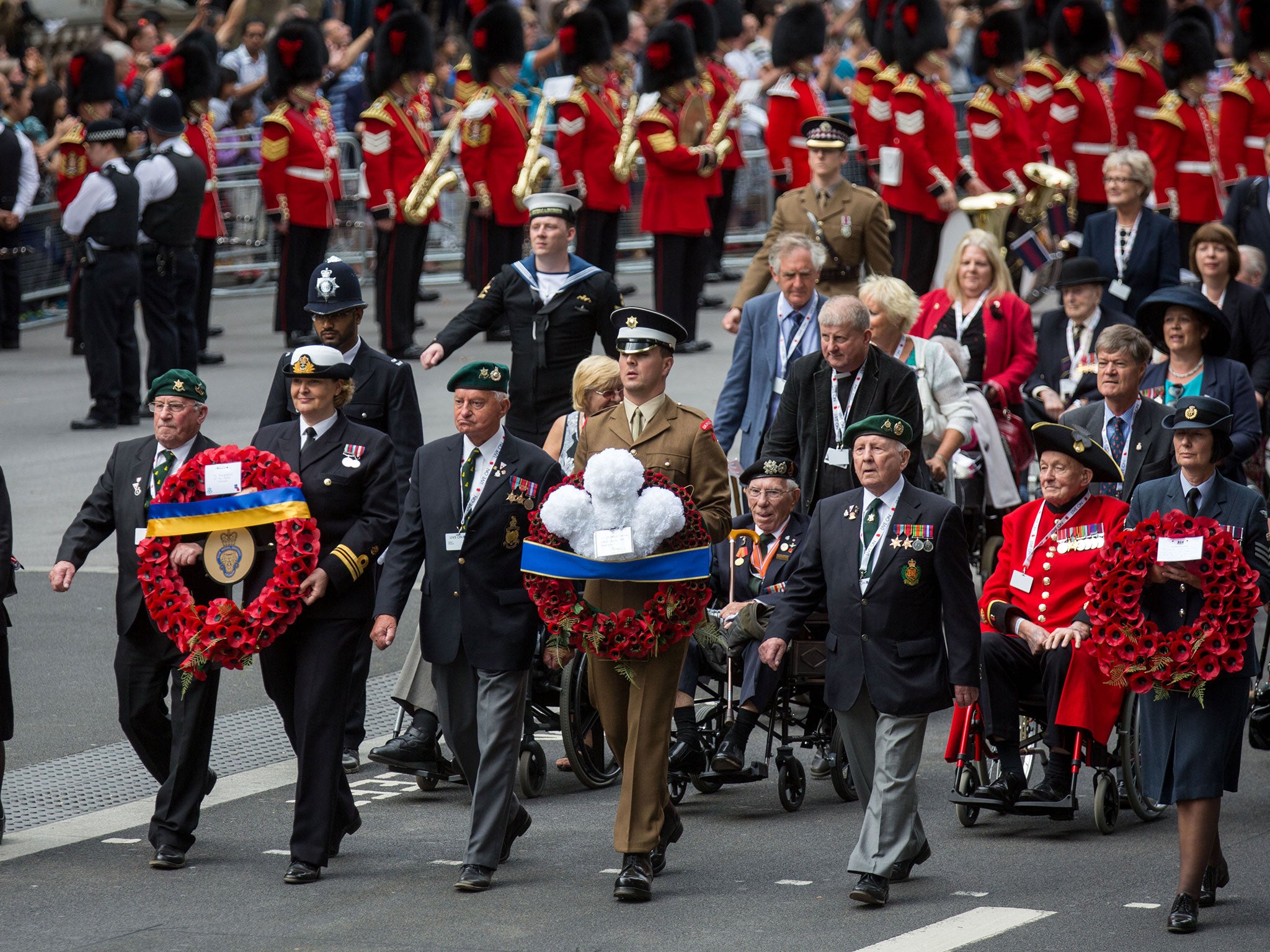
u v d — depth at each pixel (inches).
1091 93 2945.4
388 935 1051.9
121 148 2448.3
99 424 2485.2
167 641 1214.3
